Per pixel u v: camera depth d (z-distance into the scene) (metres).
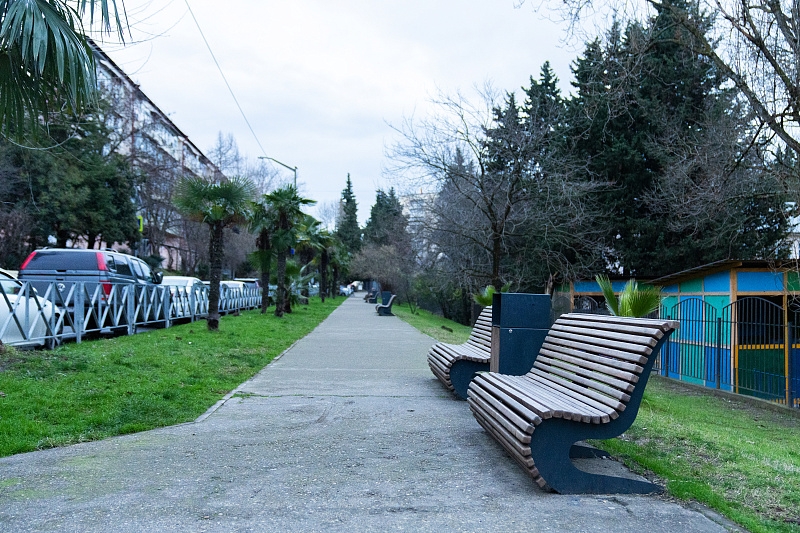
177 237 58.16
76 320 10.88
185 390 7.68
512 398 4.74
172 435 5.75
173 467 4.70
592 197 24.58
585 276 24.03
